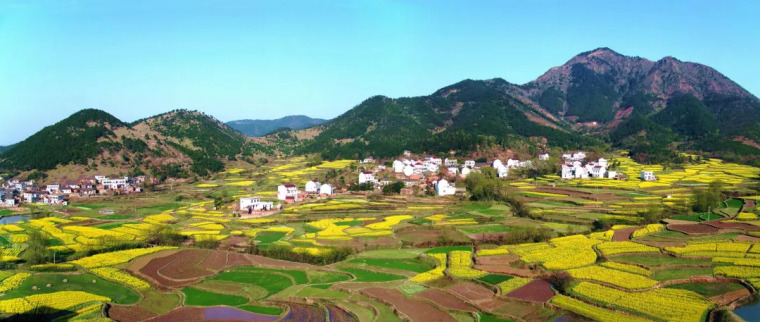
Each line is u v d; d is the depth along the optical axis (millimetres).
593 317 69062
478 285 88562
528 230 125688
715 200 149625
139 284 93500
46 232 141875
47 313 76750
